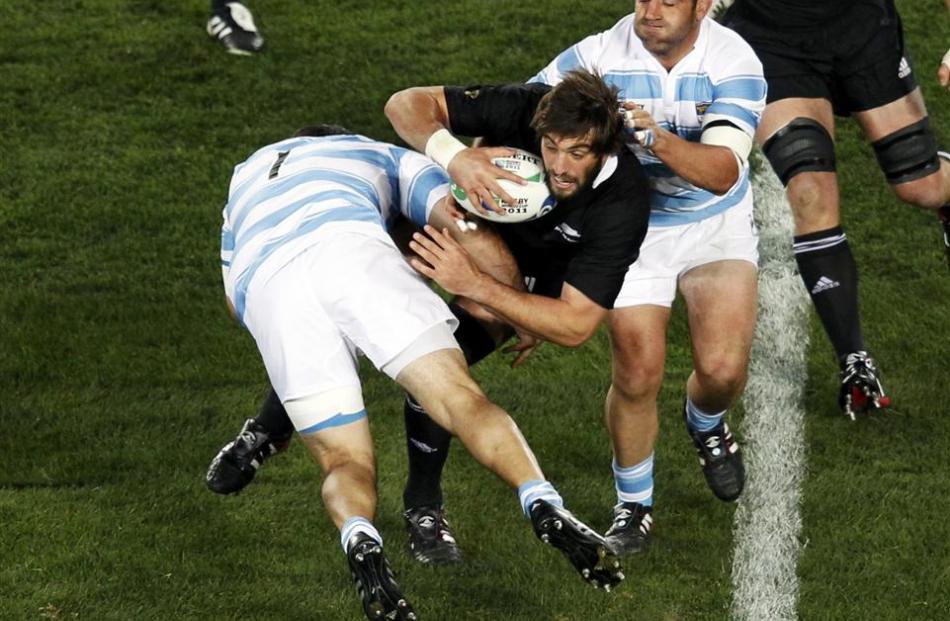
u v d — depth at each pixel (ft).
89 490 64.64
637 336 59.88
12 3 115.55
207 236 90.74
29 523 61.36
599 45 58.23
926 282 86.63
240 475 61.93
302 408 51.19
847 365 70.59
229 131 101.45
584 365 78.33
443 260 51.13
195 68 107.65
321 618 55.26
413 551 60.34
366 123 102.22
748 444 69.67
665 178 59.77
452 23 113.19
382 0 116.37
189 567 58.39
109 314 82.28
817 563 59.36
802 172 70.79
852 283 70.95
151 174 96.89
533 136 53.06
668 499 65.41
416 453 59.67
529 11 114.62
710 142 55.62
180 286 85.61
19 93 104.83
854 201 94.99
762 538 61.57
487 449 47.47
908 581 58.08
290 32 111.86
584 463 68.18
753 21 72.02
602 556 44.52
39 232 90.74
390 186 56.08
